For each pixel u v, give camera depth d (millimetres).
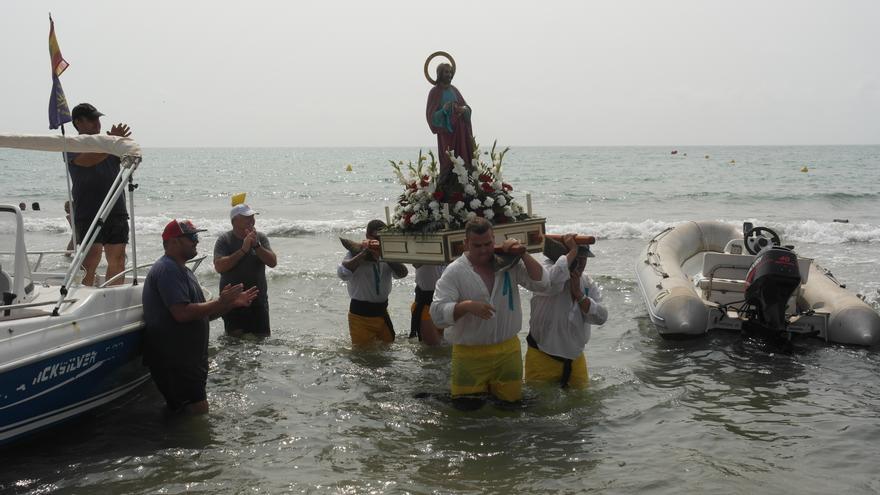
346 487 4340
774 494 4234
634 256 14227
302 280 11680
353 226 18844
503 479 4461
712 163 71500
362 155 131125
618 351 7629
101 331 5145
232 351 7359
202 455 4840
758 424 5441
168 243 5348
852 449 4945
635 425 5387
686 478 4449
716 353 7508
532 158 92312
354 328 7480
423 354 7305
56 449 4961
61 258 11898
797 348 7719
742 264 8852
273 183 43812
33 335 4641
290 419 5547
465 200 6148
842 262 13469
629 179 44562
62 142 5402
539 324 5840
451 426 5328
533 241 6215
